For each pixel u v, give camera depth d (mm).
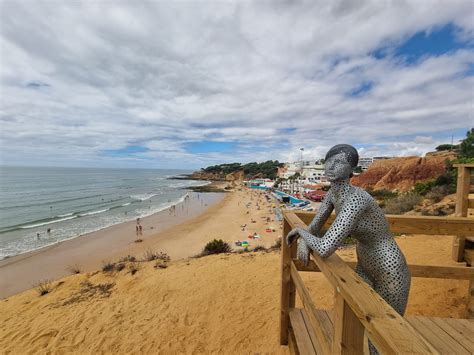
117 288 6254
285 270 2969
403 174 34531
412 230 2467
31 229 25297
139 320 4699
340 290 1268
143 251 17453
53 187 71562
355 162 1797
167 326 4391
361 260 1873
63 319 5062
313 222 2121
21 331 4848
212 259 7730
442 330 2209
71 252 17578
